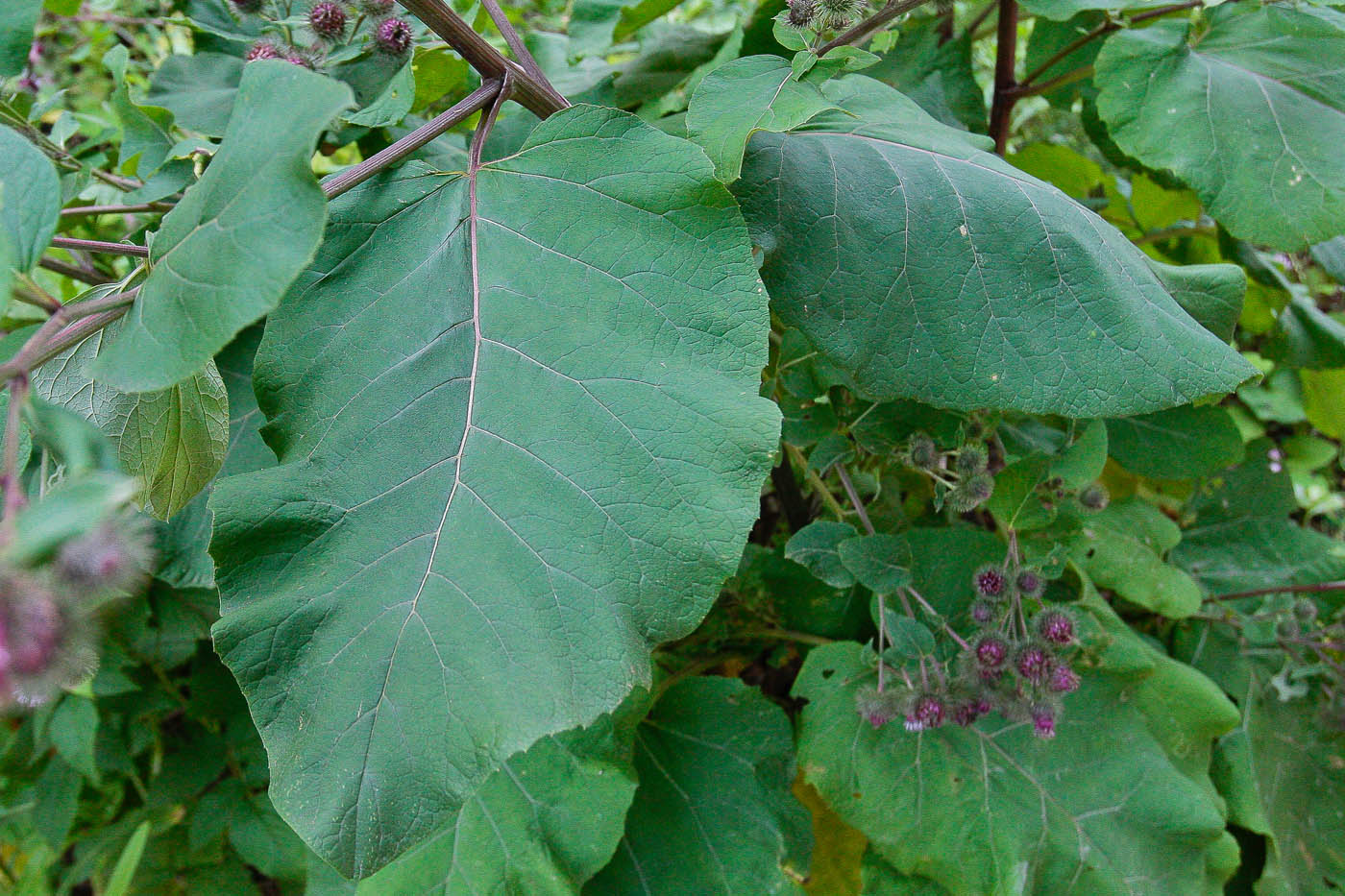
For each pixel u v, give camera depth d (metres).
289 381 0.60
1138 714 0.81
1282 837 0.87
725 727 0.82
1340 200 0.75
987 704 0.74
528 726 0.54
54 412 0.45
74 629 0.40
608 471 0.57
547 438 0.57
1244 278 0.71
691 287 0.60
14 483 0.42
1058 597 0.87
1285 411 1.25
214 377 0.61
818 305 0.65
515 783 0.75
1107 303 0.65
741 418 0.57
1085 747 0.79
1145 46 0.81
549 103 0.66
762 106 0.64
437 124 0.63
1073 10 0.80
